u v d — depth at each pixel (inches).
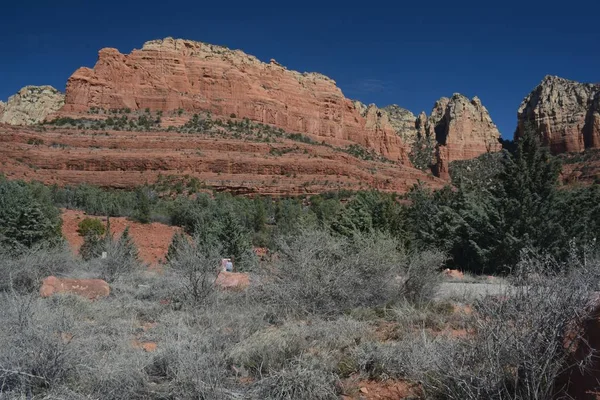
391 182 3420.3
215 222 742.5
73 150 3014.3
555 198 663.1
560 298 119.5
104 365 152.9
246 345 180.2
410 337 186.7
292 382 144.0
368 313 250.2
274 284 264.1
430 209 971.3
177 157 3046.3
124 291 346.0
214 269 319.3
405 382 155.3
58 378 147.1
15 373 141.7
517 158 693.9
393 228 661.9
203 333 196.4
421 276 288.5
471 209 774.5
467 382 123.8
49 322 173.6
